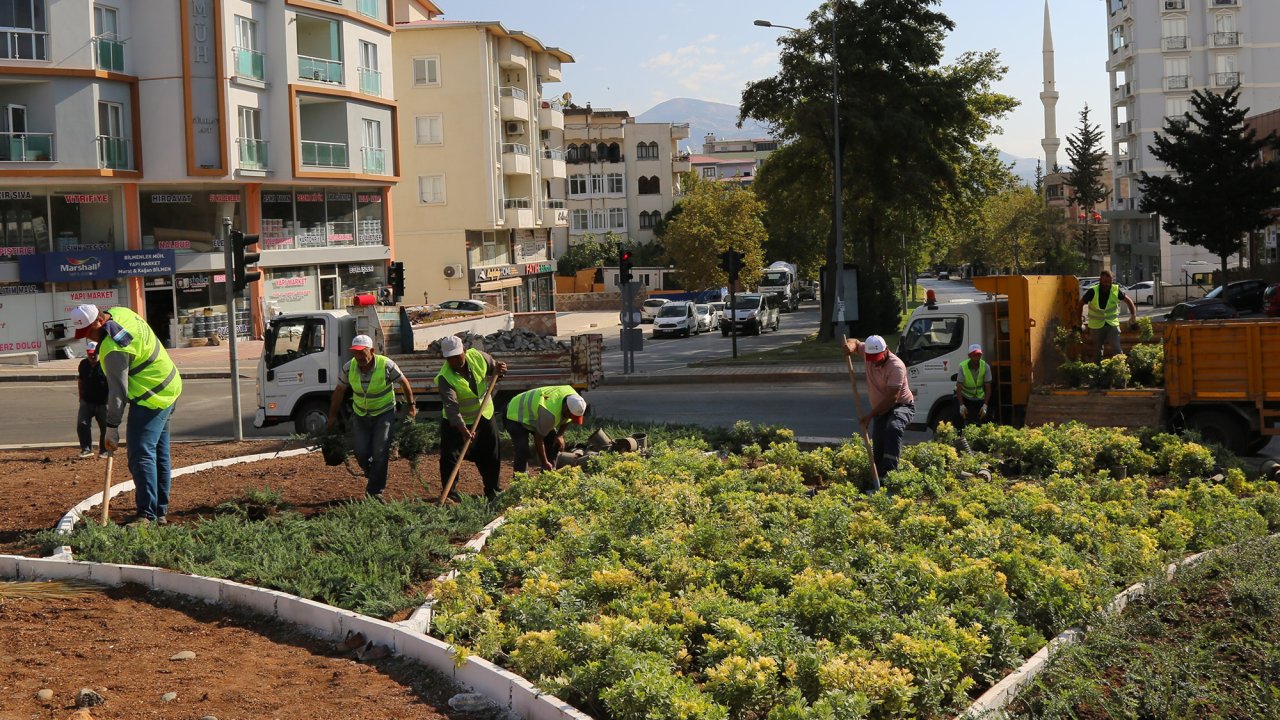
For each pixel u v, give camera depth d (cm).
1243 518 970
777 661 596
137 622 775
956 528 972
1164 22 9006
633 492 1115
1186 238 5469
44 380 3412
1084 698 592
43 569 899
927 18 4188
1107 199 12606
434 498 1214
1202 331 1502
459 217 6297
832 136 4178
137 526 987
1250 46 8931
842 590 715
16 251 3981
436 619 708
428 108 6272
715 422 2125
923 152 4125
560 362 1947
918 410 1778
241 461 1504
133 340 1046
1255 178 5225
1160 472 1325
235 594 812
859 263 4328
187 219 4394
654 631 645
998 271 12462
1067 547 850
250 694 620
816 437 1833
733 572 808
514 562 844
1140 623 698
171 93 4216
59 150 3981
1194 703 575
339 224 5019
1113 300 1697
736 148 18462
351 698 618
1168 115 9038
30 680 635
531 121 7012
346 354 1861
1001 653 655
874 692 572
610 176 10412
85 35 4003
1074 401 1580
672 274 8562
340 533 959
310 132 4862
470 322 2602
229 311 1833
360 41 5003
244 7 4409
